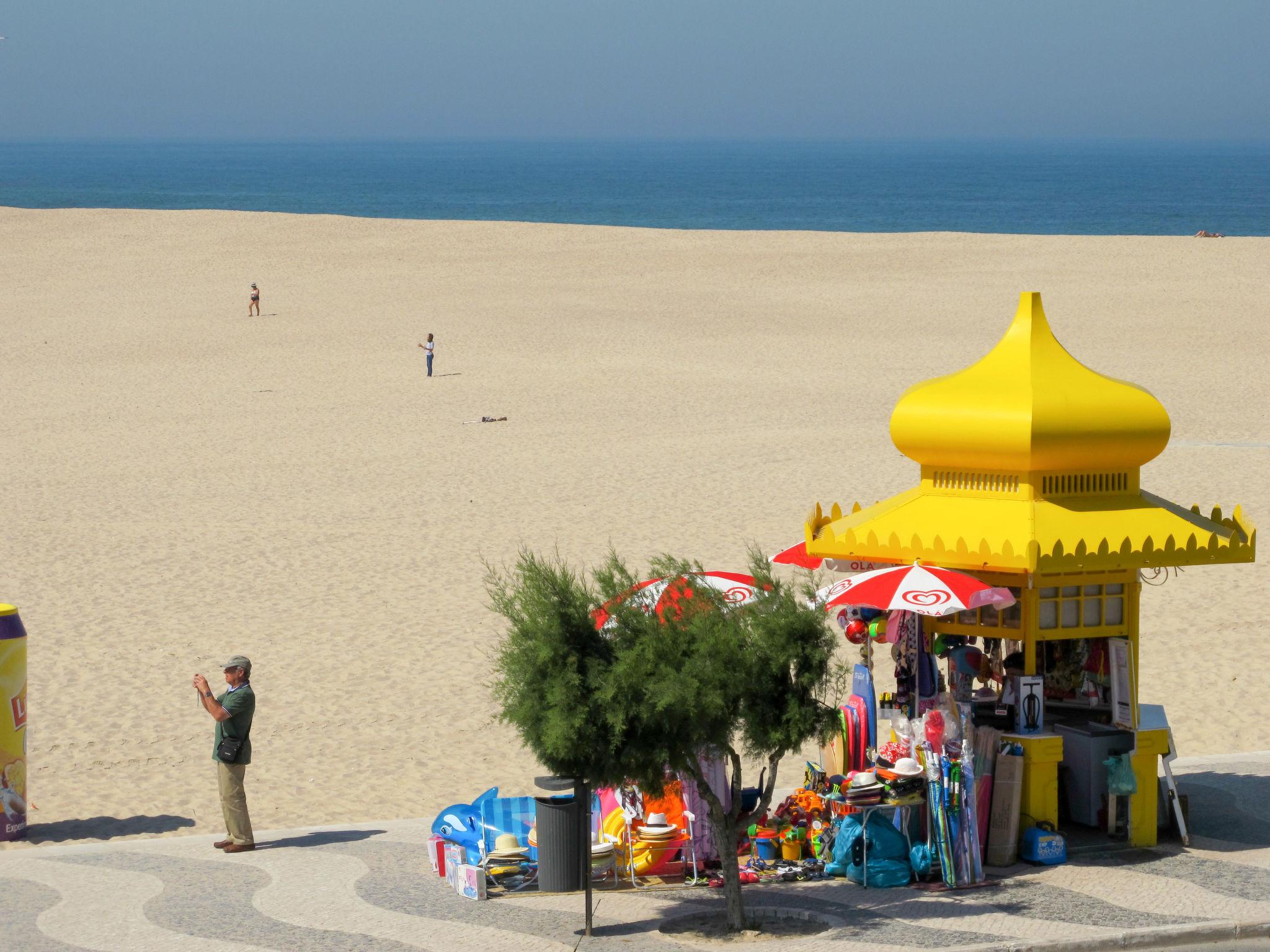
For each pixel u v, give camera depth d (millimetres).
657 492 89125
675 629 32500
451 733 51750
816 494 87188
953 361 138750
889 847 35781
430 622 64938
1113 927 32094
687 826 37469
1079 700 40625
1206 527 37656
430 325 165625
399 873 37375
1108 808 38031
